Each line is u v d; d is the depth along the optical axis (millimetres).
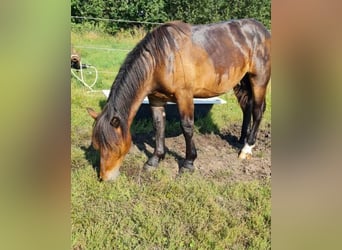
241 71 3316
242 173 3381
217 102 4141
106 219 2730
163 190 3031
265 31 3482
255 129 3600
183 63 2947
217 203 2951
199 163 3490
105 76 4734
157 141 3316
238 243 2629
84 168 3184
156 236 2633
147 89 2969
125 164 3369
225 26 3240
